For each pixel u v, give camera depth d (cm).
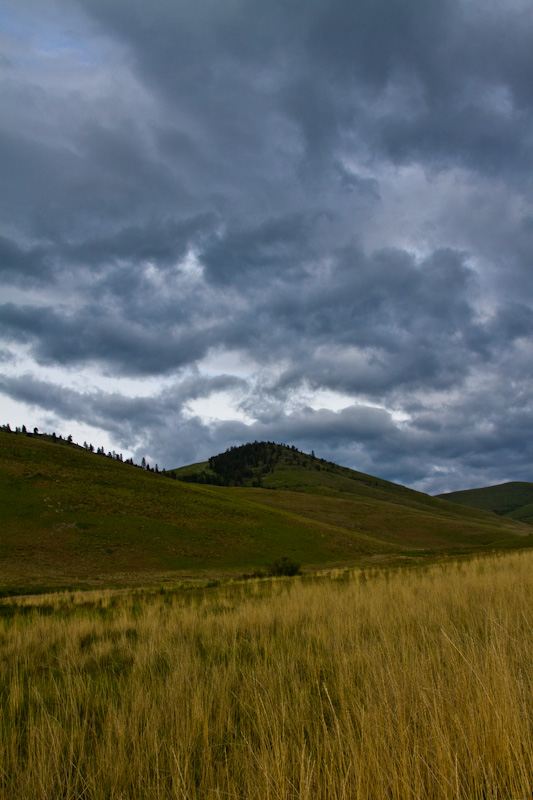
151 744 337
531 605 712
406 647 503
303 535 6712
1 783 311
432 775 255
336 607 883
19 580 3133
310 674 492
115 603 1662
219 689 445
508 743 266
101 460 8519
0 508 4934
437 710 309
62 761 332
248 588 1977
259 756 305
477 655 431
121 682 519
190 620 882
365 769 267
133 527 5278
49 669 610
